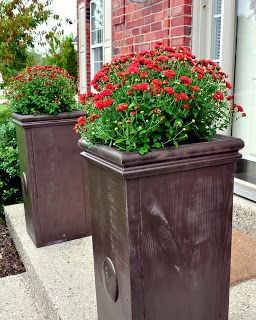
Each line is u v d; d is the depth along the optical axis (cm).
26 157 261
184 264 137
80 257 255
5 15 695
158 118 122
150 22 389
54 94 265
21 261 314
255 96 329
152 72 136
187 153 126
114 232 135
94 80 149
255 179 302
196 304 143
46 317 222
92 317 190
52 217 274
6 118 461
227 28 323
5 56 679
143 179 123
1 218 411
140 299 132
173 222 131
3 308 244
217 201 138
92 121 137
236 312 181
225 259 145
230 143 133
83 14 733
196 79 136
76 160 273
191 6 337
